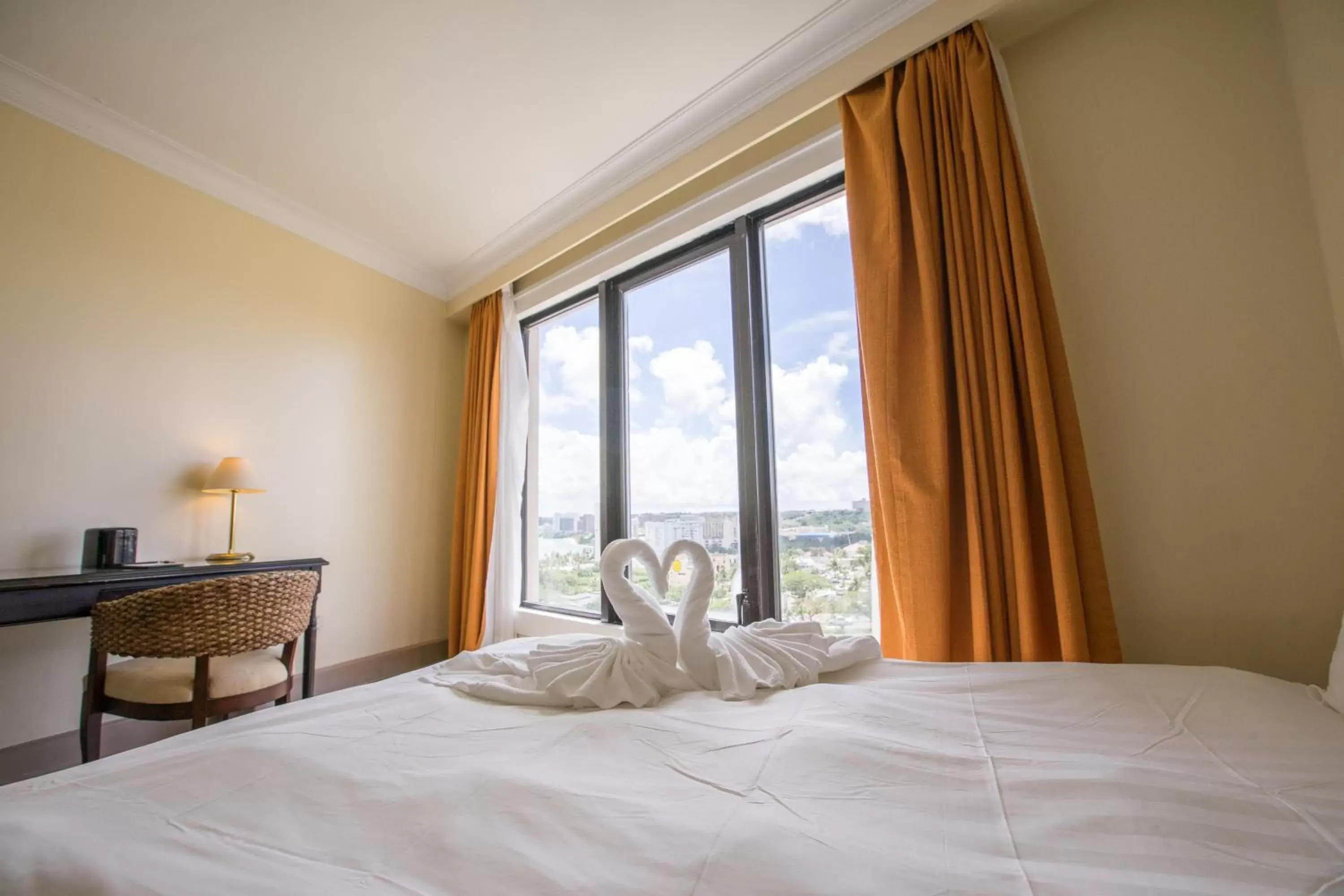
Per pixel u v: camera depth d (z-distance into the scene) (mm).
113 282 2012
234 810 532
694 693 990
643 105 1956
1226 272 1197
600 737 734
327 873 439
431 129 2070
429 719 807
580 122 2037
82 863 439
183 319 2195
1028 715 751
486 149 2180
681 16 1604
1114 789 533
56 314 1876
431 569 3092
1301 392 1115
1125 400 1291
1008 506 1269
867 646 1108
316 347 2654
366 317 2889
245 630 1542
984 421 1336
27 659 1741
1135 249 1302
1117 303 1314
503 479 2859
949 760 619
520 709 882
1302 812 488
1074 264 1373
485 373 2986
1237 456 1169
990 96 1378
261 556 2383
